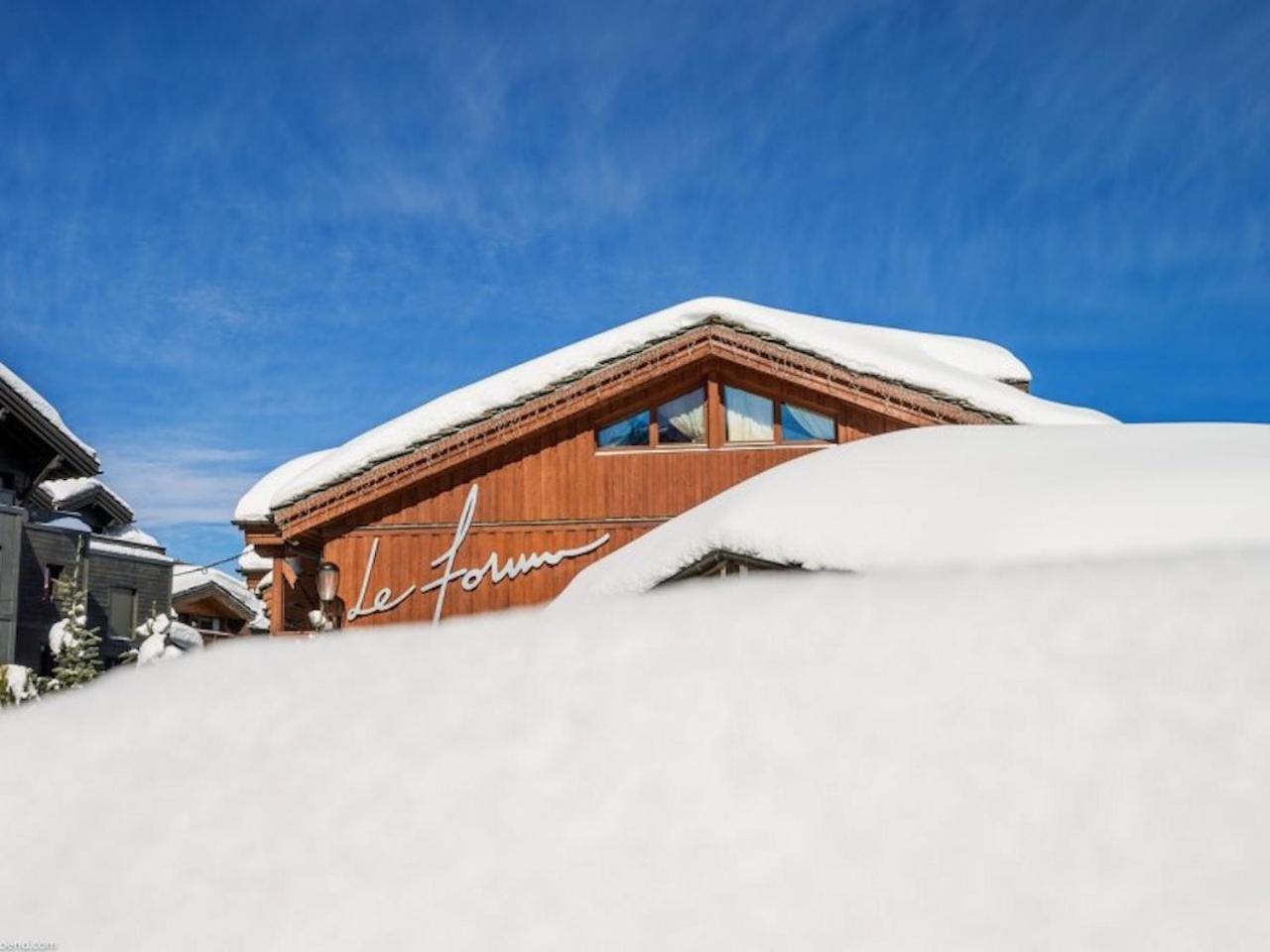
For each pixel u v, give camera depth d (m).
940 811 1.29
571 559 16.28
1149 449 6.16
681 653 1.62
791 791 1.35
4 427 20.97
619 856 1.30
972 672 1.48
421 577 16.36
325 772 1.51
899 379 15.41
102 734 1.68
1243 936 1.11
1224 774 1.28
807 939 1.17
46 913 1.35
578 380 16.22
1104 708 1.39
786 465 7.68
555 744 1.48
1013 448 6.73
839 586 1.76
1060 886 1.19
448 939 1.23
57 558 24.23
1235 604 1.53
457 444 16.27
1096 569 1.71
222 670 1.83
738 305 16.12
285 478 18.11
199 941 1.28
